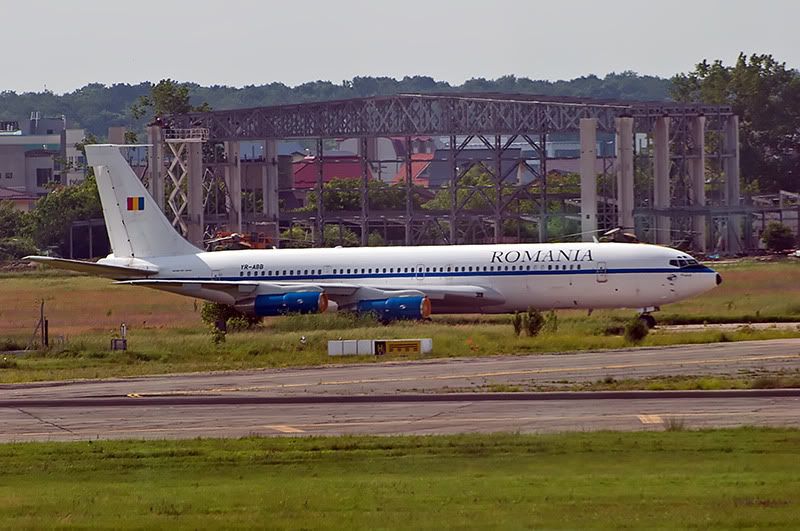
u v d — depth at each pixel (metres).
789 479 107.69
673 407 158.00
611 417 151.00
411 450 129.25
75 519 97.31
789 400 162.38
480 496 103.50
